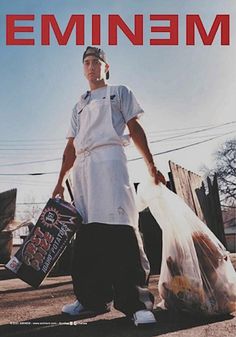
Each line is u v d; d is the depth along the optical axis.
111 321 2.19
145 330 1.97
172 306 2.30
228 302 2.25
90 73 2.44
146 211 5.21
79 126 2.47
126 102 2.32
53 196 2.61
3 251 6.96
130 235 2.17
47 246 2.20
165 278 2.35
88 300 2.32
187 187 5.93
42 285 4.10
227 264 2.34
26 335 1.93
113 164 2.23
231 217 28.48
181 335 1.85
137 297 2.09
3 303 2.91
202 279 2.24
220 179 23.30
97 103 2.33
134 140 2.32
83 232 2.29
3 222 7.13
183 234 2.29
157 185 2.36
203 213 6.59
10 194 7.30
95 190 2.24
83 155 2.33
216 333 1.88
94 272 2.29
